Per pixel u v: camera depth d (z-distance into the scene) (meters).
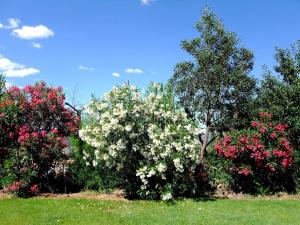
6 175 13.89
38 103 14.41
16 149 13.85
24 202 12.43
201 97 17.47
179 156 13.00
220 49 17.39
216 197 14.65
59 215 10.73
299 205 13.27
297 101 16.84
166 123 13.59
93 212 11.26
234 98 17.11
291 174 15.95
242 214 11.55
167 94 14.05
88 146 14.60
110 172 14.34
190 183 14.19
